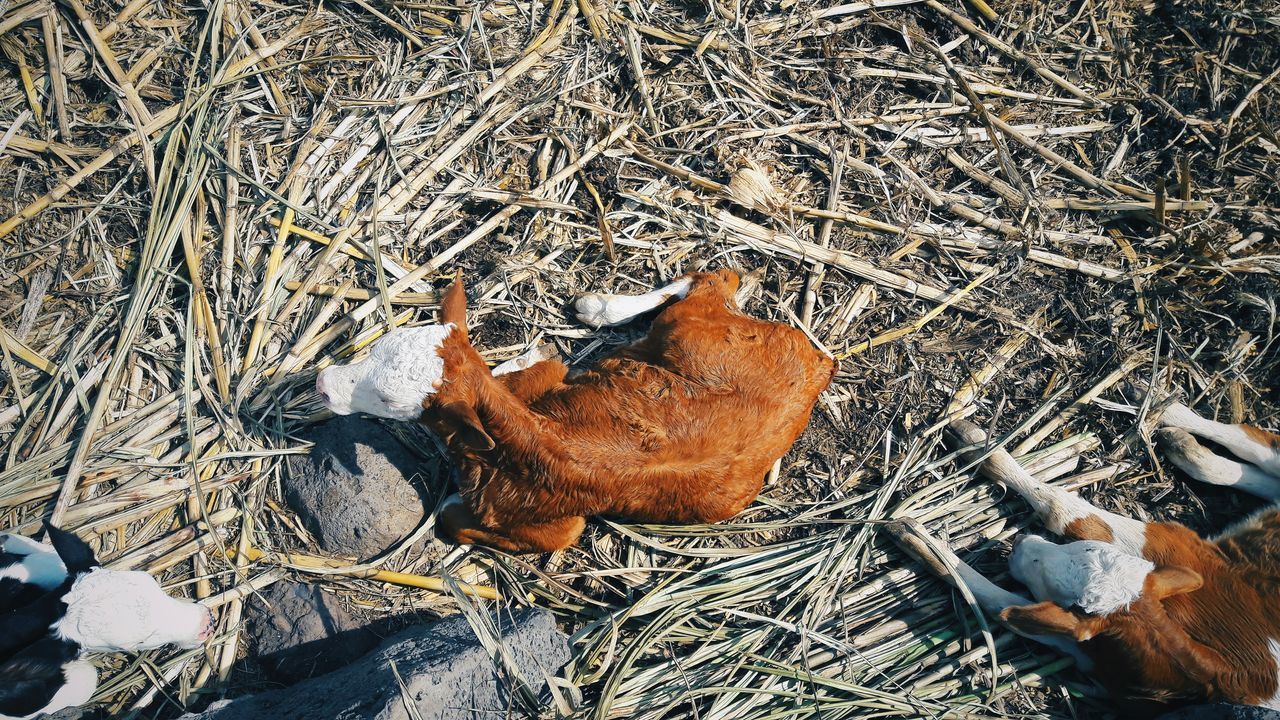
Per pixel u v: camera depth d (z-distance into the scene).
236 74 2.30
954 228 2.39
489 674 1.89
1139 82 2.50
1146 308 2.35
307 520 2.11
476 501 2.04
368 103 2.32
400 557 2.11
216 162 2.26
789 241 2.34
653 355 2.08
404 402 1.93
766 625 2.11
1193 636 1.99
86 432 2.10
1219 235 2.39
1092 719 2.12
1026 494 2.21
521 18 2.41
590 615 2.12
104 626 1.83
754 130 2.40
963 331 2.36
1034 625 1.95
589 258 2.33
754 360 2.02
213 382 2.17
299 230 2.24
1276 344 2.32
